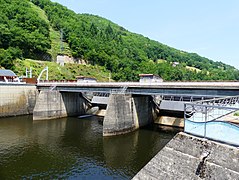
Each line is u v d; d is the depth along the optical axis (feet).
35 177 83.66
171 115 176.35
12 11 397.19
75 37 443.73
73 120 184.34
